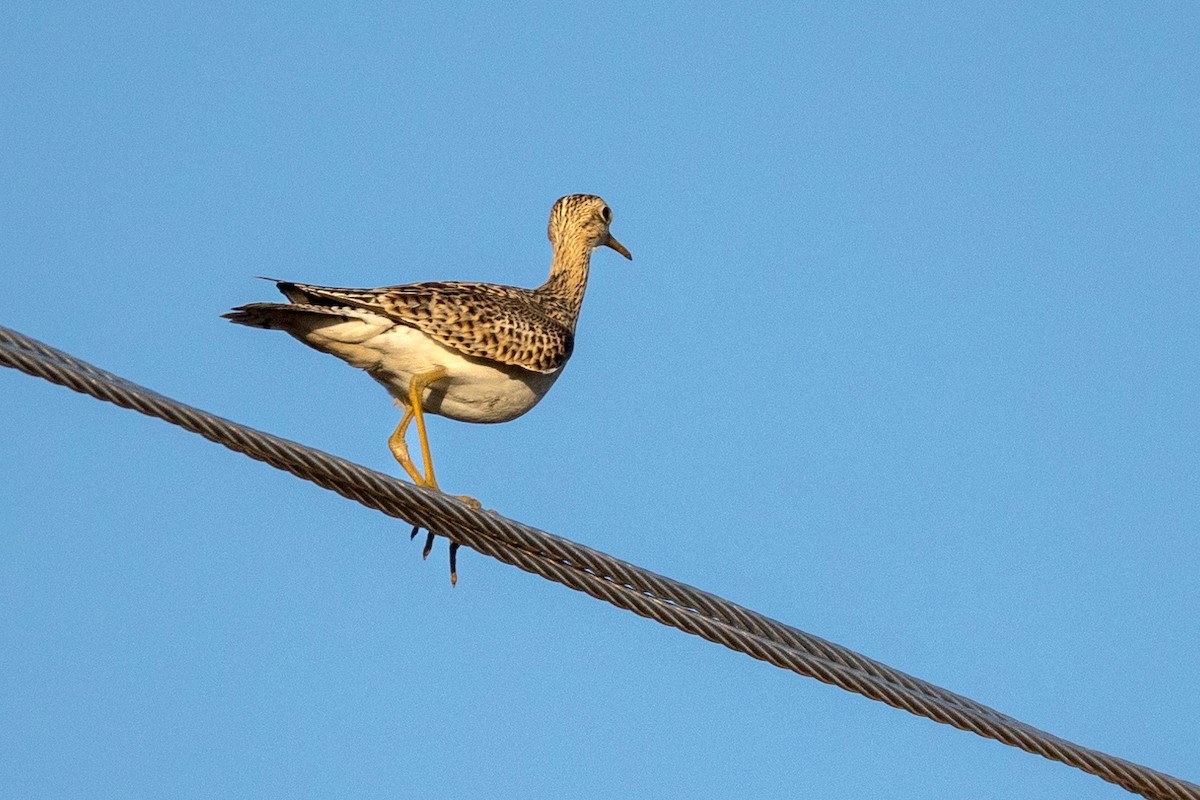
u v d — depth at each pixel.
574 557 12.67
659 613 12.76
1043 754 12.85
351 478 12.20
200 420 11.69
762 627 12.76
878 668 12.80
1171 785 12.83
